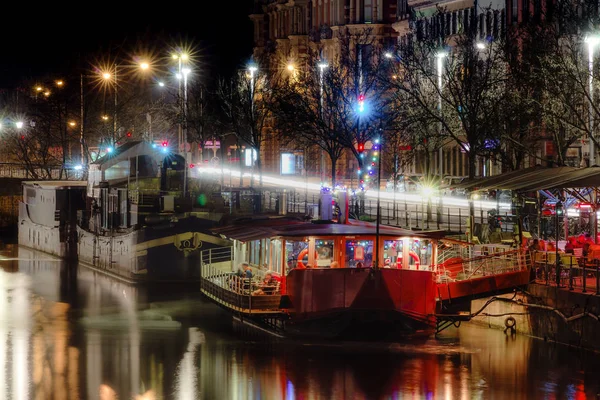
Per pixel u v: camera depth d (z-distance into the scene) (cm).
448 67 8312
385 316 4516
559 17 6900
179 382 4044
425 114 7738
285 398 3816
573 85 6138
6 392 3944
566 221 5231
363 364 4219
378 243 4584
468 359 4266
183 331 4906
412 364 4216
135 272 6269
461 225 6588
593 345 4209
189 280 6253
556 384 3947
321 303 4522
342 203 5053
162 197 6412
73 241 7712
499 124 7056
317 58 11338
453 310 4922
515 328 4688
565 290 4369
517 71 6781
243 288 4719
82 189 7831
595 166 5319
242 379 4066
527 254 4781
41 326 5100
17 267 7206
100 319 5244
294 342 4591
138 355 4466
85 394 3916
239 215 6303
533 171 5625
